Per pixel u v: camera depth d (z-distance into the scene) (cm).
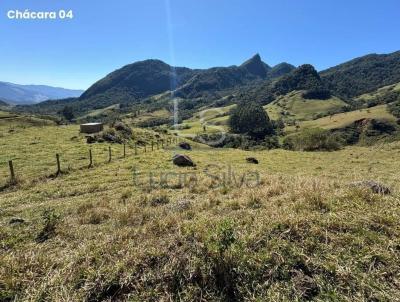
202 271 484
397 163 3142
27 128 5666
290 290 454
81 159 2850
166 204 1103
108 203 1223
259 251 526
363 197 756
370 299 439
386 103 19138
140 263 507
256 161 3375
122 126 5269
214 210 905
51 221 823
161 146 4847
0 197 1530
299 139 6469
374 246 534
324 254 521
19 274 489
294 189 992
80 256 541
